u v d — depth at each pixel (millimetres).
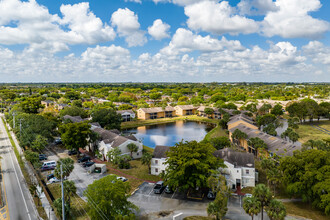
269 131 94062
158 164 61688
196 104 182750
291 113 134500
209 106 183500
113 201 38125
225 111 144625
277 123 110688
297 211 43781
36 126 84062
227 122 115312
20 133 83125
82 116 129125
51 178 57688
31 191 46625
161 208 45688
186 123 150625
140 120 155000
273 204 34656
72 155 77500
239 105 187250
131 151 72875
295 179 44688
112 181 41562
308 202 46938
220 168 55281
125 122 146250
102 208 36781
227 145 72500
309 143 70500
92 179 58781
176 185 46406
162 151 63531
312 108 128625
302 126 124000
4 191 51906
